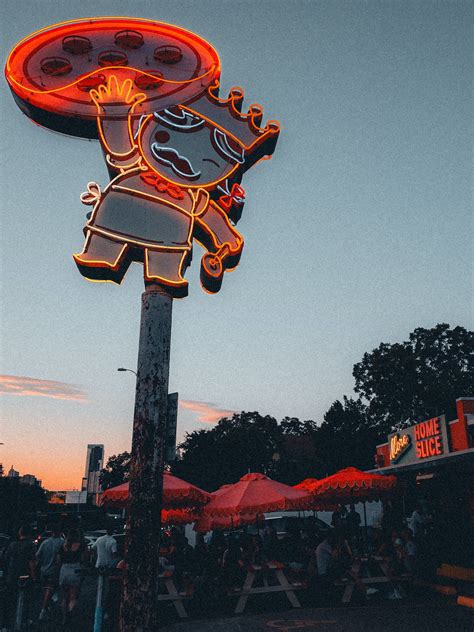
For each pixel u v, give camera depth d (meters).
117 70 8.90
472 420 19.38
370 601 11.45
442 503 18.89
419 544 14.41
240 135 9.62
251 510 12.19
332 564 11.73
